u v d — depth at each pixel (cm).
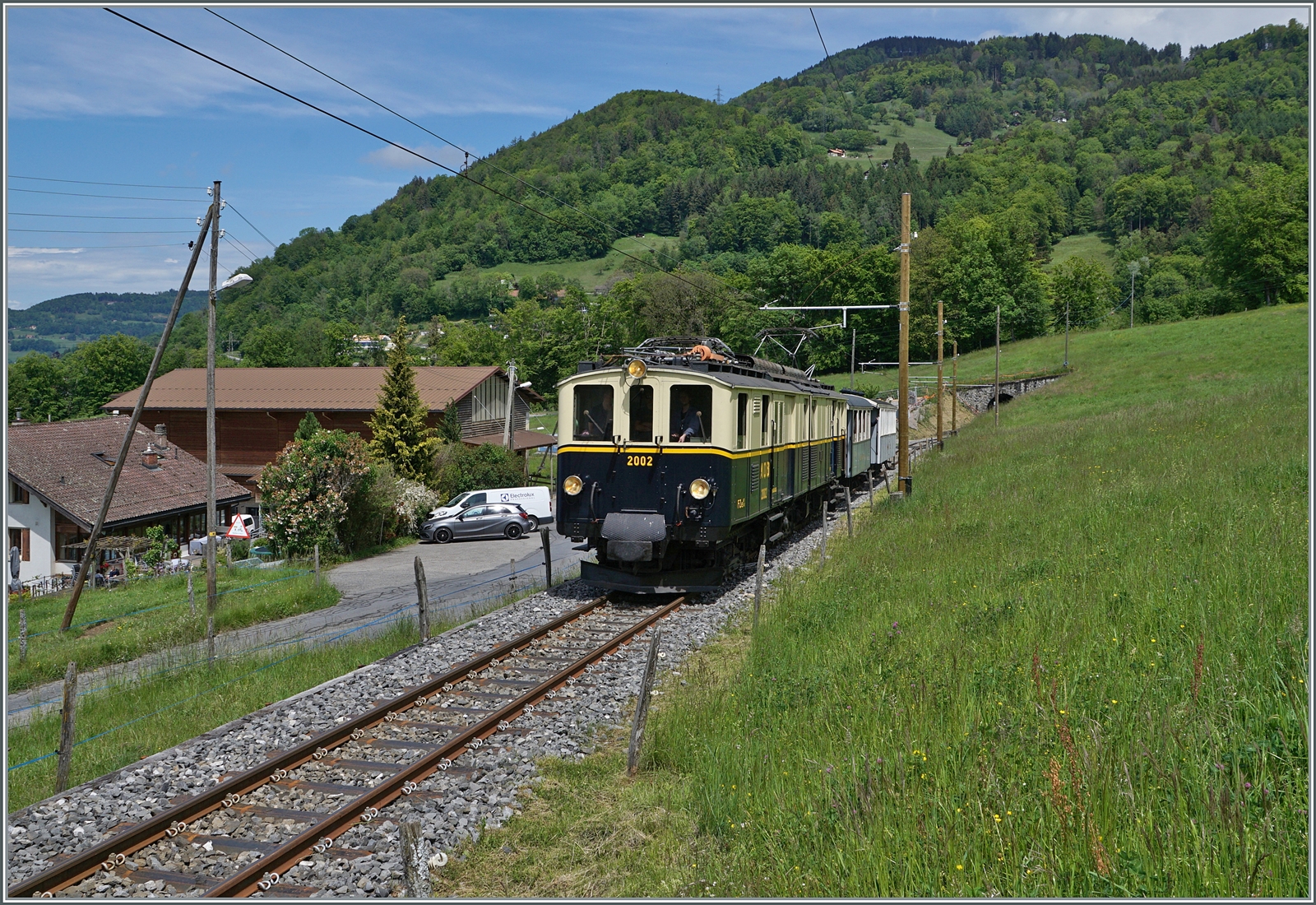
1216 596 858
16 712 1212
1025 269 9781
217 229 2066
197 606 1908
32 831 656
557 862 609
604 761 786
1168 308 9938
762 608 1311
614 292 10194
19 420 3491
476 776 742
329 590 1944
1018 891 462
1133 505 1496
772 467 1659
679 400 1406
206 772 770
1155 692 658
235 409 4134
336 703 936
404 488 3167
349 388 4300
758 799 636
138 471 3341
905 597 1178
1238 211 9206
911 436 5844
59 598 2473
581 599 1469
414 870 518
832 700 798
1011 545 1388
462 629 1278
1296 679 613
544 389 9719
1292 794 498
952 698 738
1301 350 5888
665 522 1394
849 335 9181
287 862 596
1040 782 561
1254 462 1709
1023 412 5794
